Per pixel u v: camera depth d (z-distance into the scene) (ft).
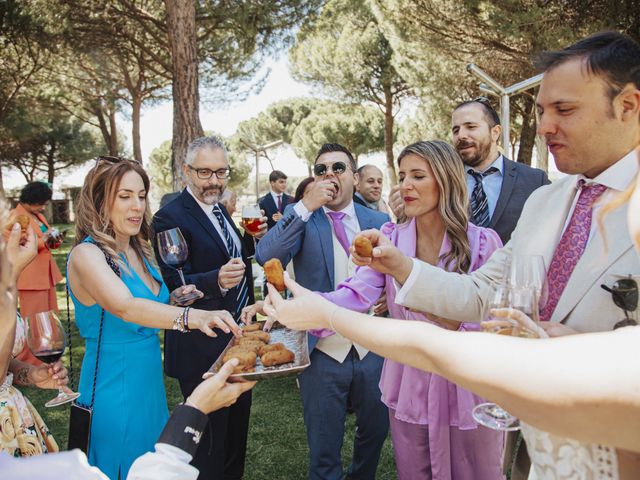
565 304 4.38
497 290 4.54
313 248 9.53
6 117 62.69
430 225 7.38
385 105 77.82
